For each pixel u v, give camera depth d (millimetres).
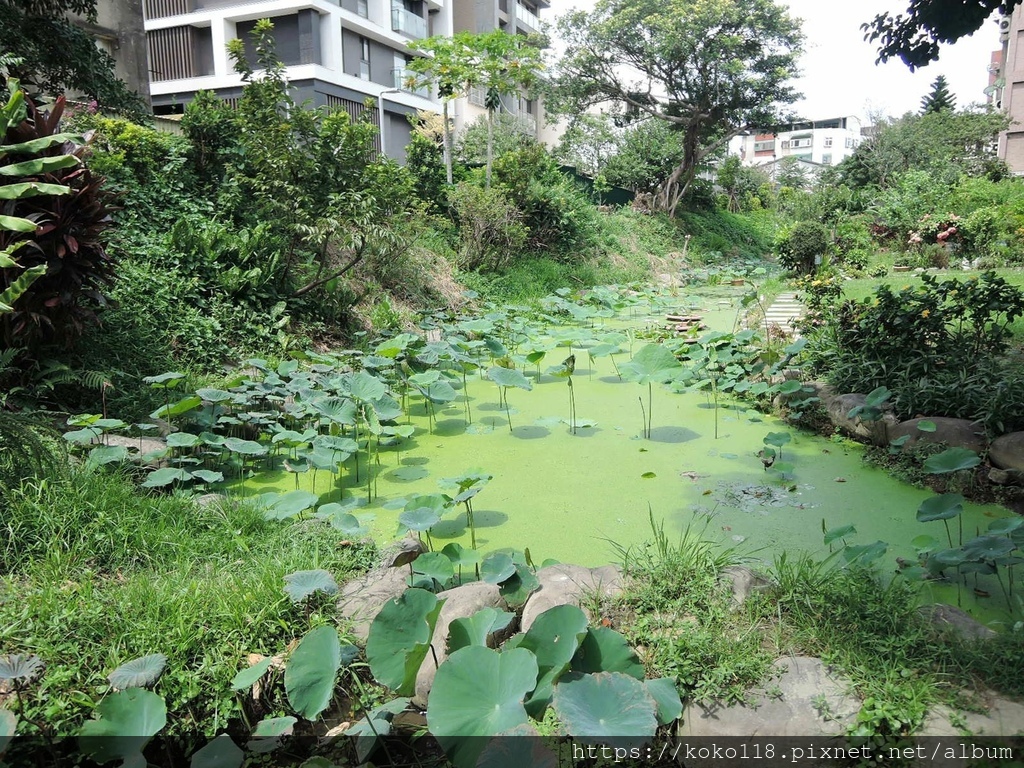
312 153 7535
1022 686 2086
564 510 3930
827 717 2045
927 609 2553
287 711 2406
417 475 4547
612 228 17297
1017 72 25359
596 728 1789
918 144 22984
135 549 3020
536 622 2180
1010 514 3713
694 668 2240
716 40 18578
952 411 4566
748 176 30750
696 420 5641
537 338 8586
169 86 19219
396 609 2250
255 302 7141
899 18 5344
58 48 7621
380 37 20766
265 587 2715
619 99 21562
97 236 4812
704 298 13664
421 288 10016
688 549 3271
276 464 4762
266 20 7402
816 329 6684
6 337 4387
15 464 3207
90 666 2287
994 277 5359
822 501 3959
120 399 4898
